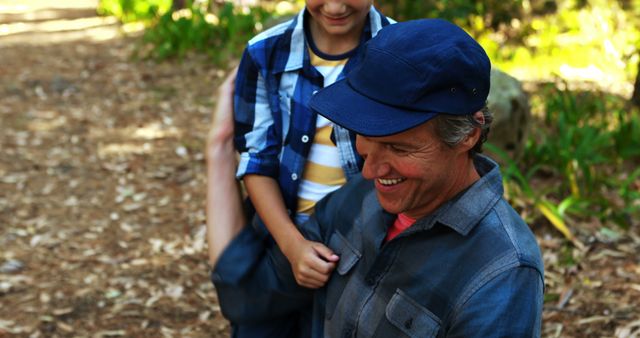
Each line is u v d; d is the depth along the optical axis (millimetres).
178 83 8516
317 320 1725
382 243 1576
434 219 1466
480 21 9000
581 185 5156
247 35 9648
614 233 4574
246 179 1992
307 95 2010
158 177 5996
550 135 6012
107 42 10641
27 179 5969
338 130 1976
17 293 4312
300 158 2014
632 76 7805
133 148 6625
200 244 4895
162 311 4164
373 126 1357
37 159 6379
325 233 1755
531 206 4754
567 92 6586
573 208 4777
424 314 1463
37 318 4074
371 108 1376
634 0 9195
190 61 9305
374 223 1600
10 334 3916
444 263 1452
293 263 1699
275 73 2023
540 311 1391
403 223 1557
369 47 1413
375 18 2041
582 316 3807
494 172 1475
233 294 1621
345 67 2010
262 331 1933
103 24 12094
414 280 1482
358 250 1638
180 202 5555
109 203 5555
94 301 4254
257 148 2010
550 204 4586
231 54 9266
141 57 9602
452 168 1432
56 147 6664
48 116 7508
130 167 6195
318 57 2037
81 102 7949
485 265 1406
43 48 10445
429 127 1377
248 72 2049
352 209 1701
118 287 4402
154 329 3996
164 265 4648
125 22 11922
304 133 2004
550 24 9672
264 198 1937
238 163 2145
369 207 1640
